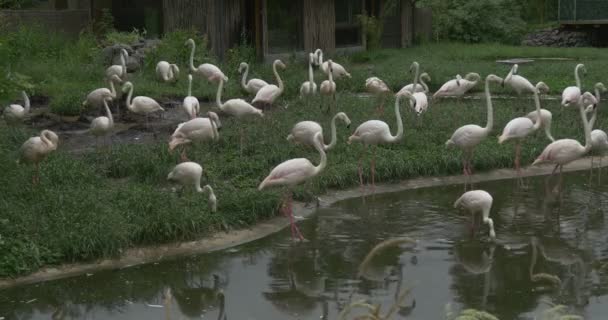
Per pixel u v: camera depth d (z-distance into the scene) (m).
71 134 14.90
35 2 26.31
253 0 26.94
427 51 28.73
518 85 16.73
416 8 32.72
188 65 21.69
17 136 13.59
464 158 13.05
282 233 10.34
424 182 12.72
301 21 26.61
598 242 9.80
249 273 9.01
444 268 8.98
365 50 29.27
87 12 25.67
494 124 14.97
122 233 9.36
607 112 16.59
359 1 29.22
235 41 25.42
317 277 8.83
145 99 14.79
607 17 31.89
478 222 10.64
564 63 24.95
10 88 10.45
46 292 8.45
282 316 7.82
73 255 9.08
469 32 33.81
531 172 13.28
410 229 10.41
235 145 13.59
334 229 10.48
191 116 14.09
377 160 12.91
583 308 7.79
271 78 21.23
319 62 18.50
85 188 10.80
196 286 8.68
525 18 39.53
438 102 18.02
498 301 8.00
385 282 8.62
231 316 7.86
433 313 7.71
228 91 18.98
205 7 24.42
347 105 16.42
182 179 10.44
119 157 12.44
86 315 7.95
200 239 9.92
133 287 8.64
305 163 10.09
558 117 15.84
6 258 8.73
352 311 7.82
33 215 9.53
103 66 21.33
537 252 9.46
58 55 22.02
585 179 12.92
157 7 24.94
